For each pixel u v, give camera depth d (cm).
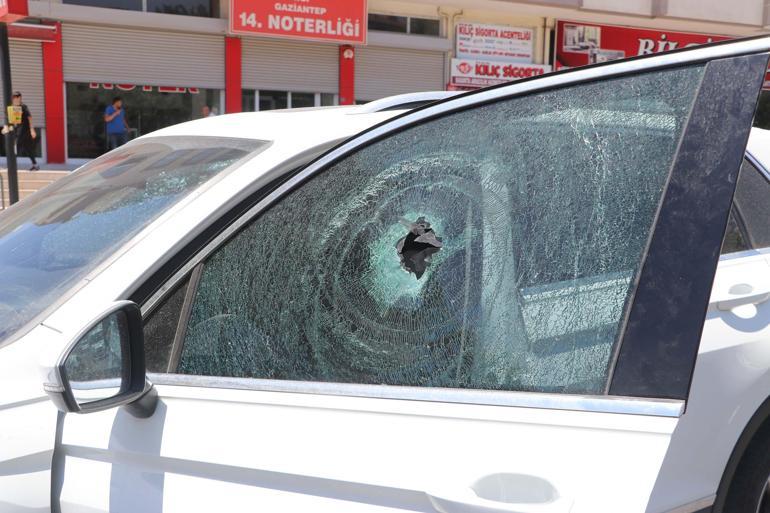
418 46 1956
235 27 1736
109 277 152
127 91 1719
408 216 162
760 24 2206
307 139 175
